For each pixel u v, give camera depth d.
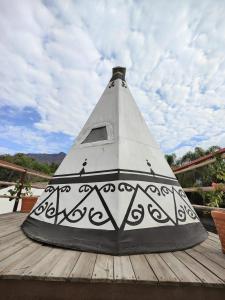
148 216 2.24
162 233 2.14
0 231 2.62
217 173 2.56
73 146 3.34
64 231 2.13
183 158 21.97
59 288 1.35
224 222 2.04
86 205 2.34
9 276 1.35
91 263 1.61
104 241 1.93
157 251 1.95
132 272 1.46
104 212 2.18
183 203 2.82
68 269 1.47
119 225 2.02
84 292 1.34
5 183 4.18
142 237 2.01
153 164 3.02
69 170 2.92
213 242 2.47
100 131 3.26
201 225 2.78
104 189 2.42
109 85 4.04
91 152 3.00
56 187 2.79
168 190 2.80
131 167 2.68
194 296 1.36
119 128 3.10
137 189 2.46
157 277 1.39
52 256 1.74
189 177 11.62
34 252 1.84
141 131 3.45
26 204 4.61
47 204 2.62
